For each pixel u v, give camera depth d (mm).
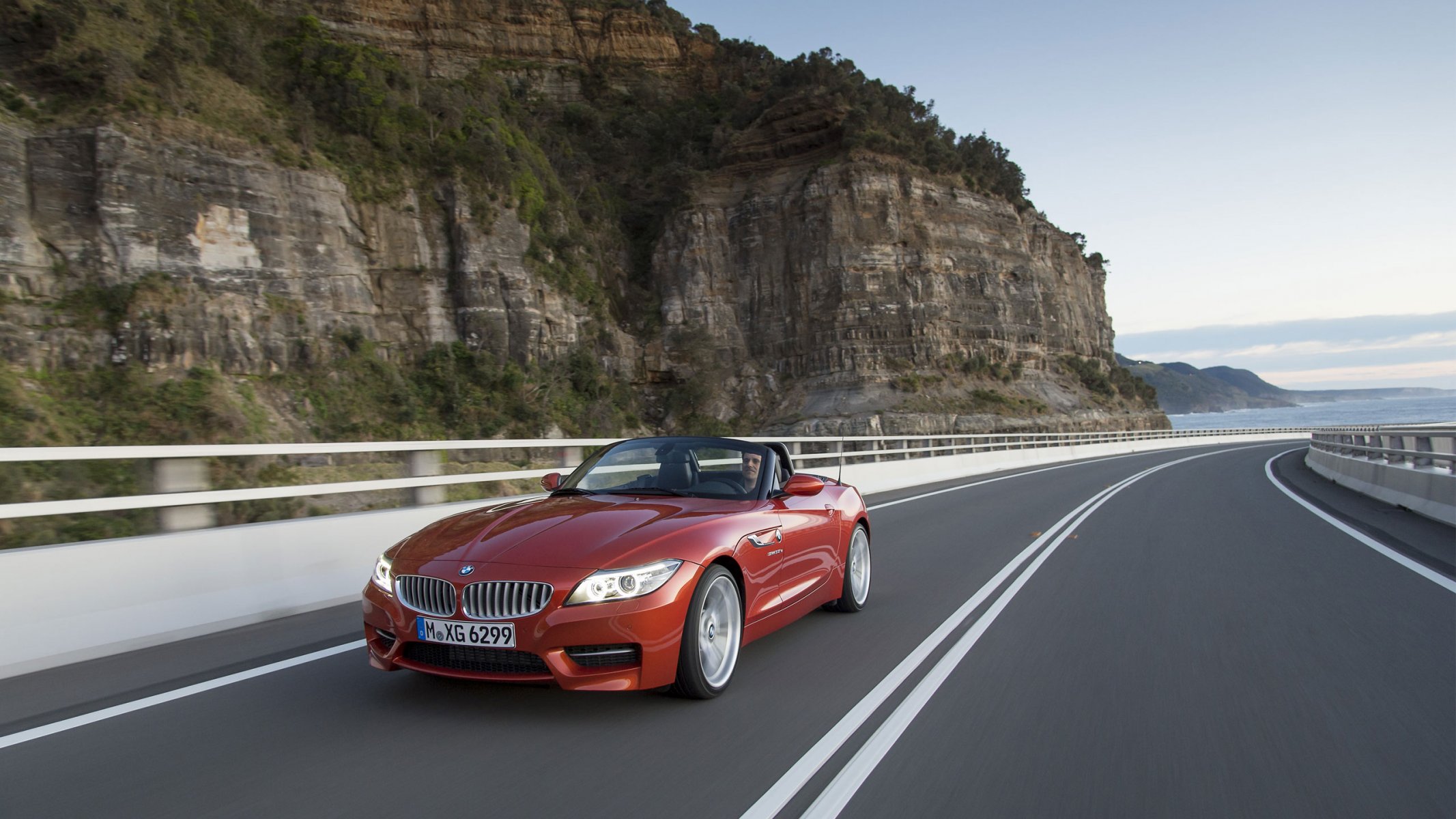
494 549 3982
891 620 6246
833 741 3701
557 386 81875
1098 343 139750
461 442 8641
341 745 3566
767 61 151625
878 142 104375
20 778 3232
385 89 80625
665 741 3660
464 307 78750
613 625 3723
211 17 74312
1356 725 3967
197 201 62094
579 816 2910
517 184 86125
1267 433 82125
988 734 3824
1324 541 10320
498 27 140625
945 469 25281
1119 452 50125
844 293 98000
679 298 102750
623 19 148500
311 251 68875
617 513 4430
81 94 59719
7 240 54562
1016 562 8969
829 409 93500
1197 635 5766
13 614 4785
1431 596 6980
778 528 5047
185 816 2887
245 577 6113
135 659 5035
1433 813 3025
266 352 63594
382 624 4027
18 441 48281
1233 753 3611
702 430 87438
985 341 105000
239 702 4172
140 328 57156
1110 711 4164
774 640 5609
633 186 121500
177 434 55156
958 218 106500
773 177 107750
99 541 5344
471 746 3566
